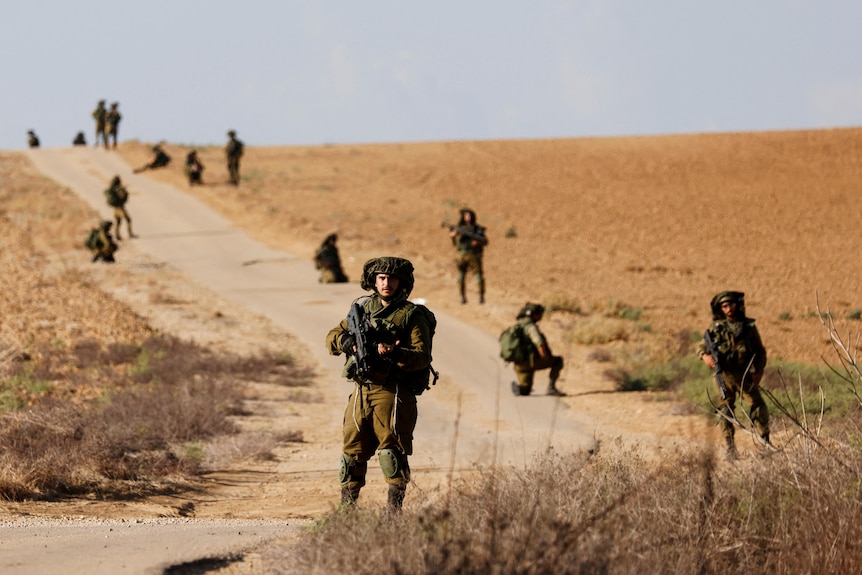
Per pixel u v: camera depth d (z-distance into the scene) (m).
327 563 15.58
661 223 165.25
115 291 100.00
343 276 108.12
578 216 171.50
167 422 44.38
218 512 30.59
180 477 36.25
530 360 57.84
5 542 20.91
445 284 107.44
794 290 116.81
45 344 68.69
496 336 81.19
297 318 88.44
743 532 16.81
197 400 49.88
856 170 198.50
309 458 42.25
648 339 78.88
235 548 20.27
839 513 16.47
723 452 31.42
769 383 50.28
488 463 35.03
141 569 18.06
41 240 131.25
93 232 116.12
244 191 177.25
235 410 52.00
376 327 21.42
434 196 189.50
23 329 73.94
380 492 33.62
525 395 58.56
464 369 68.25
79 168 198.62
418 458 40.09
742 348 34.75
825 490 17.12
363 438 21.75
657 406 52.78
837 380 51.16
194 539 21.48
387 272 21.56
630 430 45.88
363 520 17.23
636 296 111.38
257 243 134.00
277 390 60.69
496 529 14.79
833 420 31.70
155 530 23.59
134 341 72.44
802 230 157.75
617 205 179.75
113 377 59.50
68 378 58.69
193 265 117.81
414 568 14.30
